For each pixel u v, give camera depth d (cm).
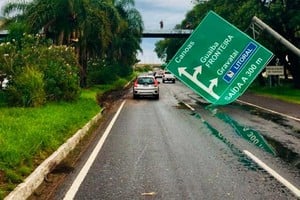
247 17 3519
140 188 627
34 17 2903
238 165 789
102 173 727
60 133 1043
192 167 772
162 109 2067
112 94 3294
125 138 1137
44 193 612
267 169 755
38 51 1991
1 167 655
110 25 3403
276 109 2084
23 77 1678
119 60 6141
